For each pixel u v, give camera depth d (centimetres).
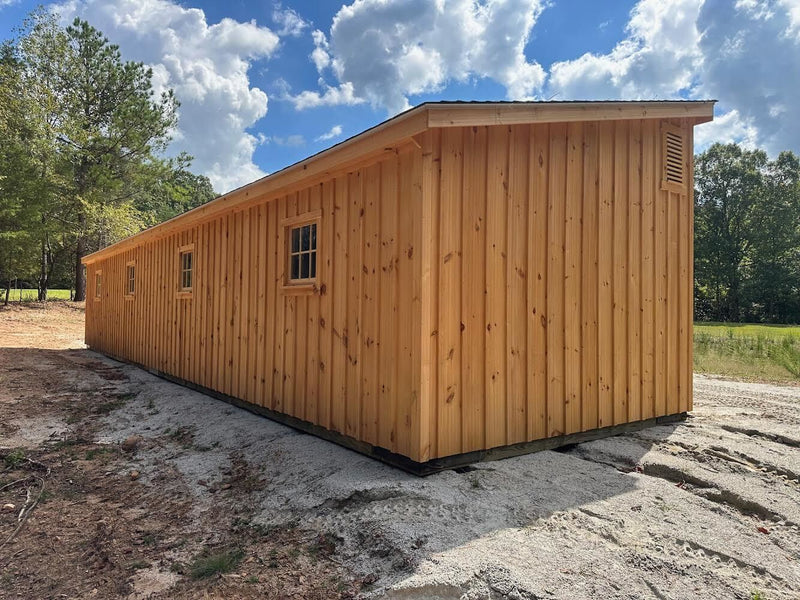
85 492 333
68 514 298
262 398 493
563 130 380
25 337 1212
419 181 304
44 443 436
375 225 346
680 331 471
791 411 496
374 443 340
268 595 202
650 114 416
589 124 398
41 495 326
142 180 1898
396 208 325
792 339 1021
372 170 350
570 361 380
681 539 231
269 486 322
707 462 341
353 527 245
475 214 325
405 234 317
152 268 801
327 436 398
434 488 277
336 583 205
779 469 320
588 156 396
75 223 1758
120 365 877
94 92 1767
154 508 305
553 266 370
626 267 423
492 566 199
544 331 364
